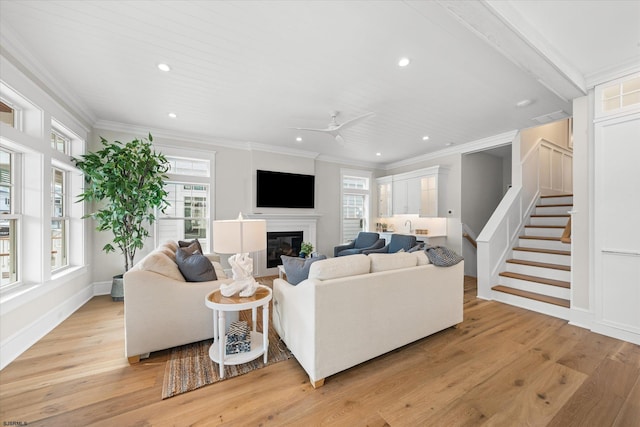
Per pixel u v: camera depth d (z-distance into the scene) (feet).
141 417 4.96
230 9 5.64
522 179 13.78
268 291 7.25
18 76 7.05
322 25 6.11
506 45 6.24
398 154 18.49
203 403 5.36
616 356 7.11
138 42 6.73
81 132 10.80
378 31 6.30
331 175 19.48
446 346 7.75
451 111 10.97
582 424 4.84
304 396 5.59
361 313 6.51
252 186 15.93
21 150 7.71
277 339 8.07
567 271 10.82
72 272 9.96
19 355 7.02
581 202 9.09
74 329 8.61
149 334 6.76
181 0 5.40
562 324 9.26
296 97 9.71
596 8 5.65
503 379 6.16
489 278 12.07
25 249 7.95
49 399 5.39
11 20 5.95
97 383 5.91
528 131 14.30
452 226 16.80
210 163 14.93
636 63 7.63
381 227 21.01
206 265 7.66
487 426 4.81
